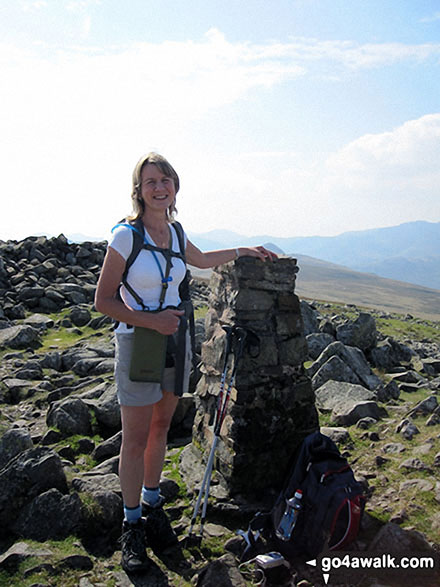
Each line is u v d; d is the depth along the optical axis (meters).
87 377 9.40
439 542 4.20
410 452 6.01
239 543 4.48
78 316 14.84
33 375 9.62
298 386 5.58
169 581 4.02
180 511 5.05
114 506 4.71
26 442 5.64
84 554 4.21
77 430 7.02
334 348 10.14
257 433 5.30
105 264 3.85
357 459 6.00
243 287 5.37
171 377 4.16
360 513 4.19
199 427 6.12
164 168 3.92
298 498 4.26
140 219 4.00
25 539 4.43
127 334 4.02
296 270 5.62
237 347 5.24
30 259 20.56
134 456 4.14
